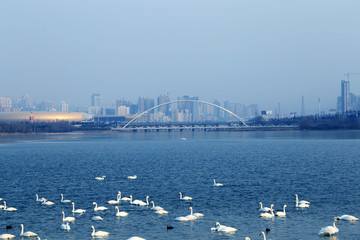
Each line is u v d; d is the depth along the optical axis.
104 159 171.00
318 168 126.12
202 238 54.59
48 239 54.97
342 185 92.56
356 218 62.00
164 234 56.25
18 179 107.06
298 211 67.88
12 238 55.34
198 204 73.50
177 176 110.44
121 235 56.09
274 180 101.12
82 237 55.53
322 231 55.81
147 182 99.69
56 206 72.50
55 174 117.62
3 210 69.50
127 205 72.62
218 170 124.06
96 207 69.12
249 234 56.09
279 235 55.62
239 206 71.62
